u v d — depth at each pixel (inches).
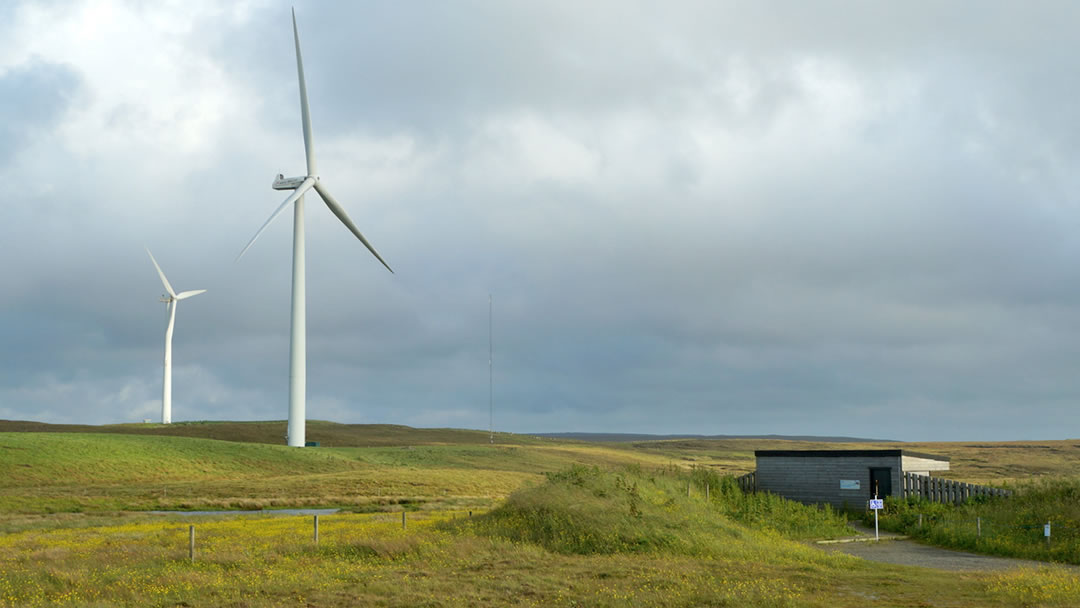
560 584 853.8
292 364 4847.4
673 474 1984.5
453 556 1031.0
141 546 1197.1
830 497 2011.6
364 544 1098.7
